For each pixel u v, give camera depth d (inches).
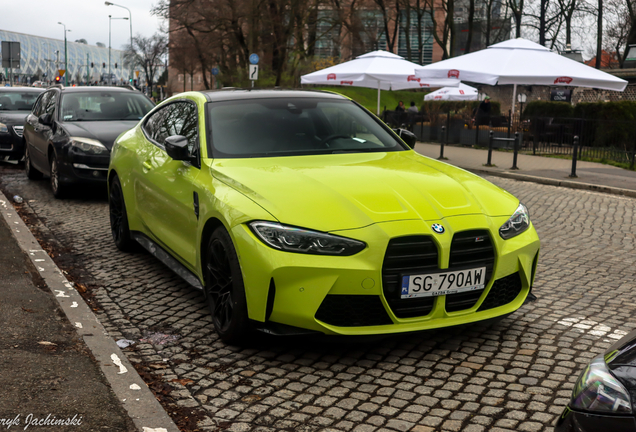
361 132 202.1
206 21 1427.2
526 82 668.7
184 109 213.6
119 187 250.2
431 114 933.2
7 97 578.6
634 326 177.5
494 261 152.3
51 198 378.9
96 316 180.9
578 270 238.5
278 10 1400.1
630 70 1091.3
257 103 203.8
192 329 173.5
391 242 142.3
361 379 142.1
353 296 142.2
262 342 162.7
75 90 418.6
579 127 691.4
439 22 2273.6
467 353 156.8
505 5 1875.0
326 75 878.4
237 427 120.3
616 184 475.2
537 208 381.7
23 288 196.1
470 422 122.6
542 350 159.0
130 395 127.9
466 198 159.2
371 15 1644.9
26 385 130.0
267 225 144.6
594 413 76.5
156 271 229.8
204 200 167.0
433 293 145.5
